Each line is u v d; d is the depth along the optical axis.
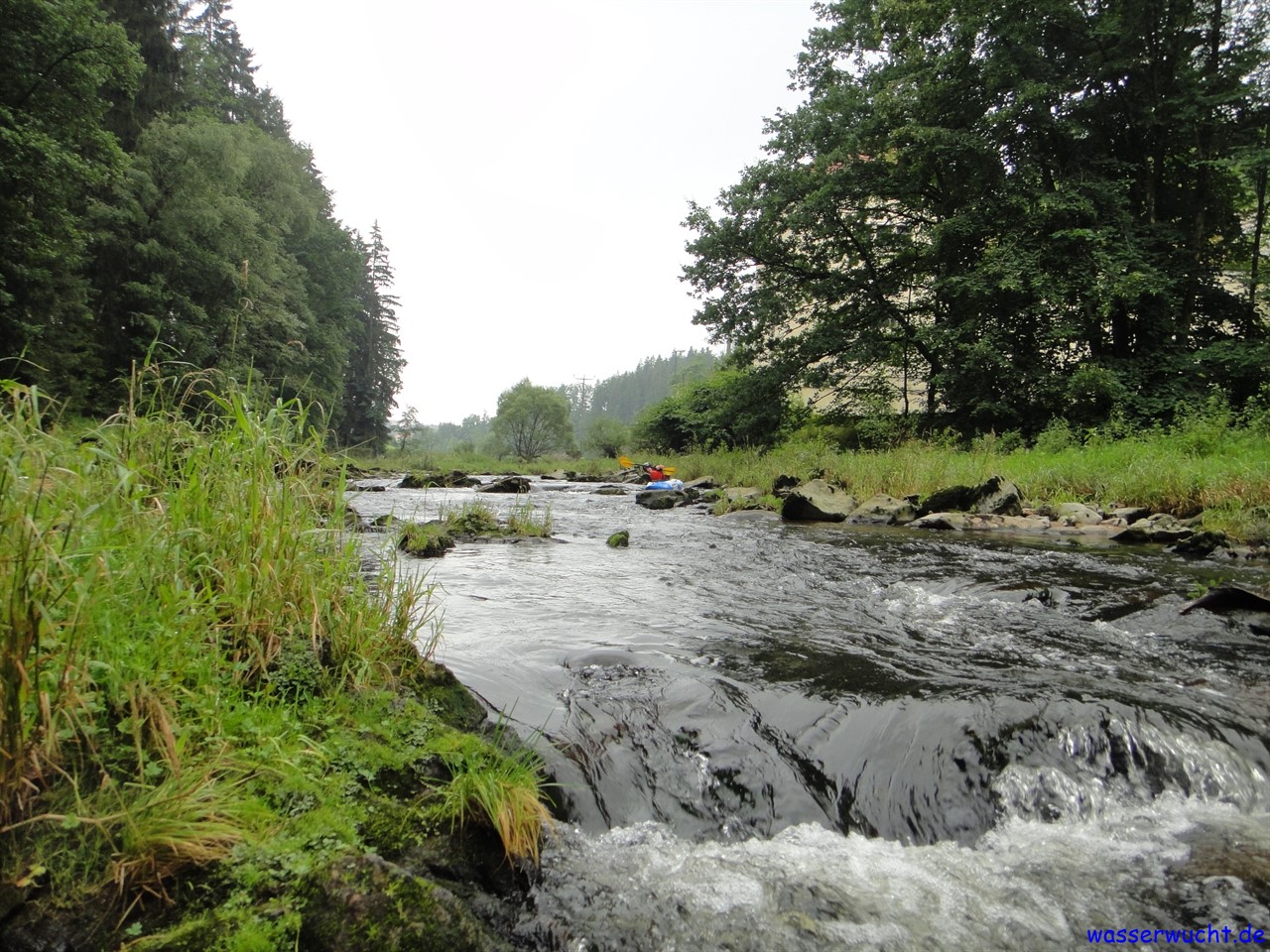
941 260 24.50
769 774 3.15
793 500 13.20
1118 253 20.09
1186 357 20.59
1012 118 21.73
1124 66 21.19
